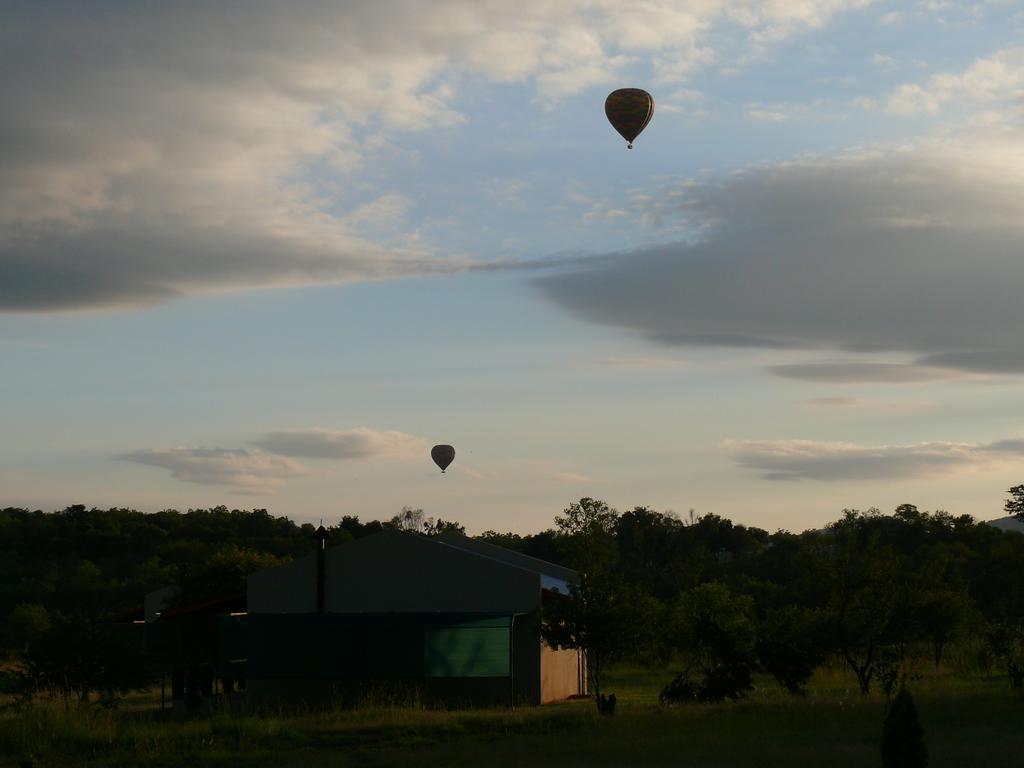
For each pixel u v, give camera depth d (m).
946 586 38.88
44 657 27.48
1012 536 62.34
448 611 34.00
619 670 49.41
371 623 31.55
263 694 32.47
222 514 127.62
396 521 100.62
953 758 16.77
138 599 77.31
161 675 34.81
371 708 28.92
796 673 30.27
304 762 19.31
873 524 70.06
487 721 25.11
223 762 19.52
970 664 39.94
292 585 34.91
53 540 104.25
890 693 28.14
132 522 116.31
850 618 31.64
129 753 20.45
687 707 26.70
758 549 105.00
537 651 33.44
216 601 35.44
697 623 30.20
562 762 17.89
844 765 16.58
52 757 20.00
